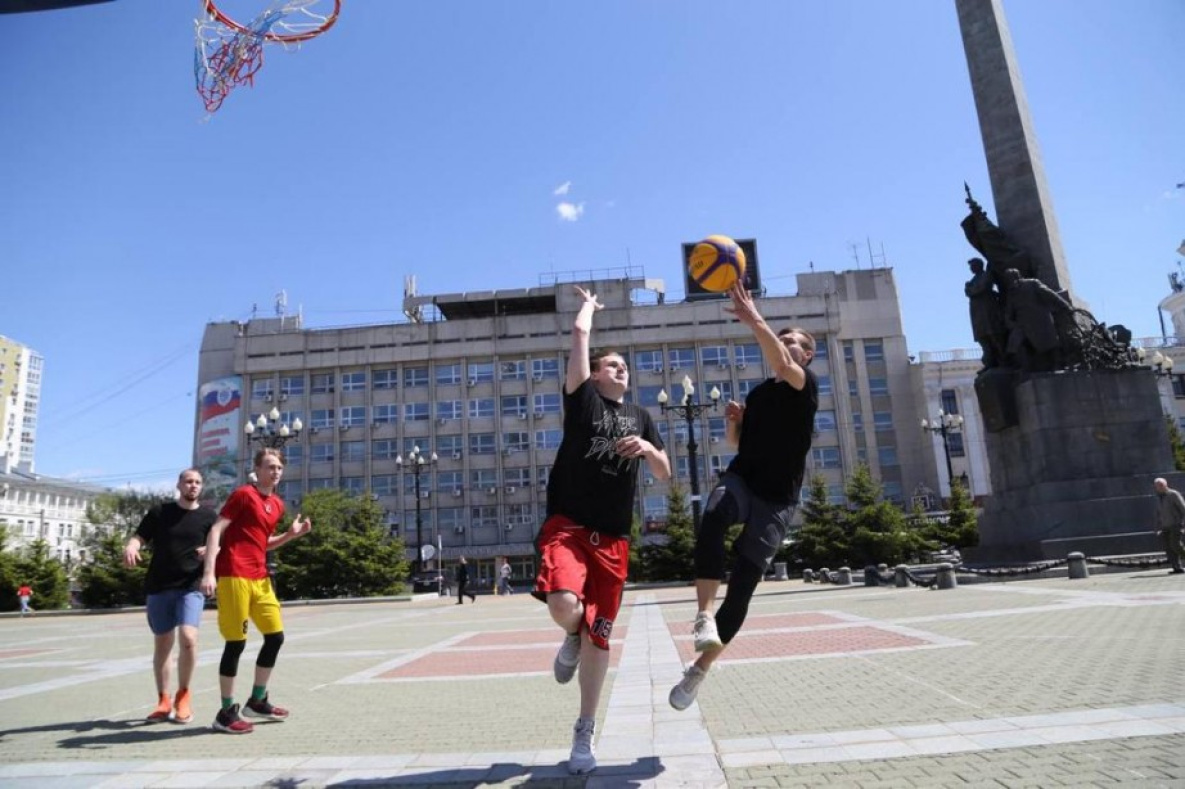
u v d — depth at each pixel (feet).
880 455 197.77
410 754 13.37
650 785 10.64
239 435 202.18
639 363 200.44
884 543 129.08
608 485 12.60
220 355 210.59
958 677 17.31
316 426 203.00
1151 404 56.18
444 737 14.79
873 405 200.23
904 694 15.84
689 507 143.43
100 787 12.16
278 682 24.49
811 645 25.52
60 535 319.68
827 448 194.18
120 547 137.39
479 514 194.90
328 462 200.85
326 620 67.00
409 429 201.67
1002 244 61.46
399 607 93.97
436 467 198.08
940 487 188.65
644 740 13.30
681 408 81.10
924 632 26.43
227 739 15.80
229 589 17.22
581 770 11.47
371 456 200.23
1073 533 52.95
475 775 11.69
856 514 133.39
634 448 12.32
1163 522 43.39
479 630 44.73
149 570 19.06
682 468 192.34
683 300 210.18
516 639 37.14
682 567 122.21
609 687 19.65
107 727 17.78
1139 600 31.30
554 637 37.11
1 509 288.10
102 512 176.45
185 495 19.49
